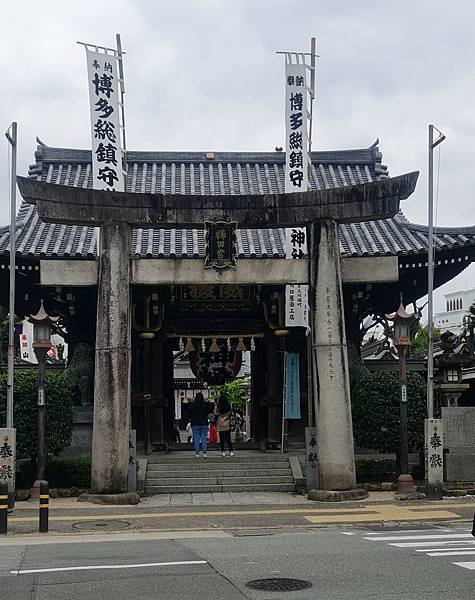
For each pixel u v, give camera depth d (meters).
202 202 21.80
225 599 8.92
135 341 29.70
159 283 21.55
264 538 14.50
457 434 23.17
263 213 21.84
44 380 21.47
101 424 20.73
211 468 25.02
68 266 21.72
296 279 21.91
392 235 29.55
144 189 32.44
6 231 28.11
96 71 25.94
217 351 33.53
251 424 35.91
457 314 97.06
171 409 32.50
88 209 21.34
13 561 11.65
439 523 16.86
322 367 21.25
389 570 10.62
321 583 9.81
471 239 27.44
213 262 21.66
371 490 23.17
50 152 33.59
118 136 26.09
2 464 19.06
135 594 9.20
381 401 23.33
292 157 26.58
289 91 26.69
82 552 12.61
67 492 22.08
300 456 25.86
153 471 24.55
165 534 15.46
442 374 26.00
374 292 30.19
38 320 21.19
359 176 34.38
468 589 9.34
